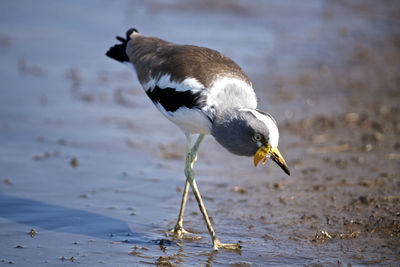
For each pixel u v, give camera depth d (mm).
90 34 21156
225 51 19609
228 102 9172
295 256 8820
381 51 20688
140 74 10531
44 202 10711
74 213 10328
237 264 8594
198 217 10359
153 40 10945
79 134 14055
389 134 14297
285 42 21156
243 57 19406
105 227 9859
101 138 13906
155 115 15617
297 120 15148
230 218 10273
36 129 14172
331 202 10812
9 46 19734
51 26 21812
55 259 8680
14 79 17312
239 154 9195
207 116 9188
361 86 17578
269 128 8789
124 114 15492
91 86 17250
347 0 25891
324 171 12305
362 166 12523
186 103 9281
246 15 23891
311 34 22062
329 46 20969
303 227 9844
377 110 15734
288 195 11188
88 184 11562
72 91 16781
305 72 18578
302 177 12031
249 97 9383
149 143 13805
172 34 20828
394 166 12508
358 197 10969
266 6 24969
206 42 20312
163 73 9781
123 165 12547
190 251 9055
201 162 12930
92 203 10766
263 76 18047
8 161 12406
